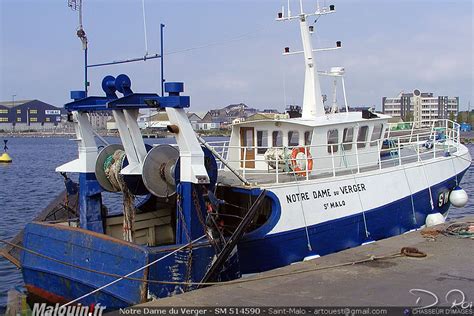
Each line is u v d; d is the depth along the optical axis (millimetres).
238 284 8672
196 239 9734
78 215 12836
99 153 11406
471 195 32562
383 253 10375
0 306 12148
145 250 9086
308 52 14844
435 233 11930
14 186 37688
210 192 9875
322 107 15000
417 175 14742
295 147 12547
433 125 19172
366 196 13125
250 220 9883
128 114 10492
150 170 10273
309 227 11766
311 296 7988
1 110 173000
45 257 10992
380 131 15312
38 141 139125
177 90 9758
